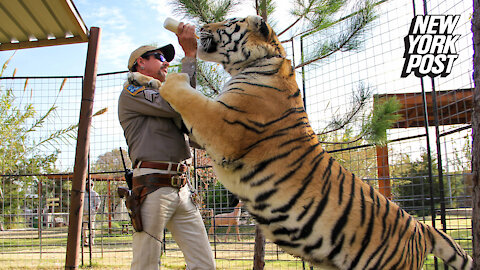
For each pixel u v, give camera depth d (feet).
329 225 8.41
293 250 8.89
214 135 8.53
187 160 10.49
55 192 28.35
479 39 8.39
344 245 8.43
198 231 10.23
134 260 9.45
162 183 9.48
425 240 9.36
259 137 8.61
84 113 13.53
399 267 8.64
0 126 27.61
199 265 10.09
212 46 10.26
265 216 8.76
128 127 9.88
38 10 14.19
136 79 10.02
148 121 9.72
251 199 8.77
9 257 24.08
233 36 10.01
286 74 9.51
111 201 28.45
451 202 17.60
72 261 12.85
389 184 21.53
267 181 8.55
